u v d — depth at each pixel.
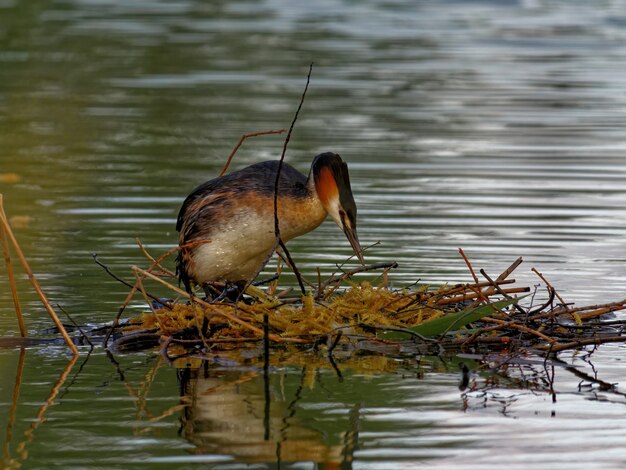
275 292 11.64
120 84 25.00
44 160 18.45
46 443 7.84
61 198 15.97
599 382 9.23
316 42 30.56
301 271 12.55
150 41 30.27
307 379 9.31
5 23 32.47
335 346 10.30
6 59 27.61
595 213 15.42
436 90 24.80
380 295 10.76
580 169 18.16
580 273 12.52
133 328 10.55
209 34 31.47
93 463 7.50
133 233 14.13
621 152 19.39
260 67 27.02
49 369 9.54
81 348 10.20
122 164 18.23
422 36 31.78
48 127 21.02
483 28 33.22
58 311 11.13
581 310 10.54
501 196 16.36
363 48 29.72
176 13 35.19
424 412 8.48
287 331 10.34
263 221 10.33
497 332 10.61
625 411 8.48
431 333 10.35
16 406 8.59
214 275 10.60
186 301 11.61
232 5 37.00
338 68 27.03
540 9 36.72
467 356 10.02
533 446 7.78
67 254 13.19
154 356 9.99
